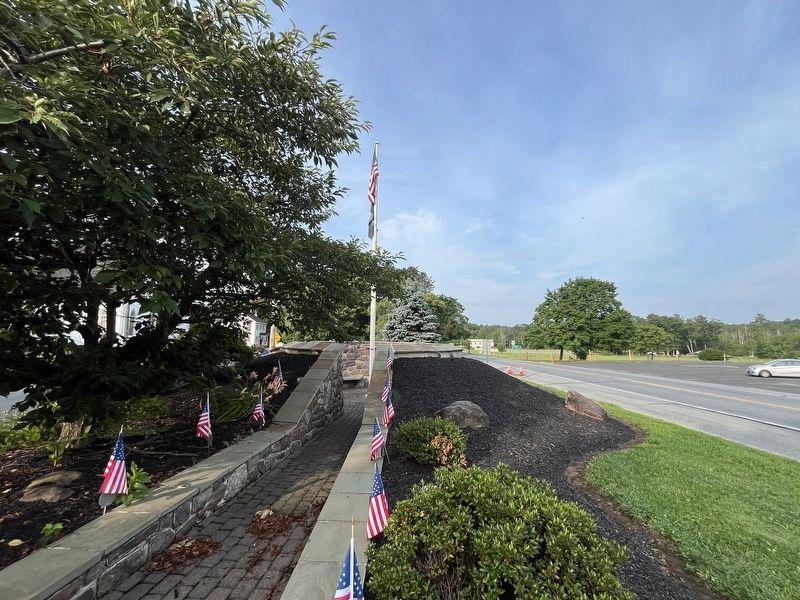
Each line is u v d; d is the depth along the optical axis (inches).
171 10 130.0
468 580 91.9
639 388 665.6
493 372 377.1
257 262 142.3
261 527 142.5
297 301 226.4
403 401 273.0
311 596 94.2
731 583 119.0
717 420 403.9
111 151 114.9
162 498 133.3
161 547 124.2
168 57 118.3
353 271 235.0
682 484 196.7
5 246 139.4
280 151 218.8
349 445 257.4
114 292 155.9
